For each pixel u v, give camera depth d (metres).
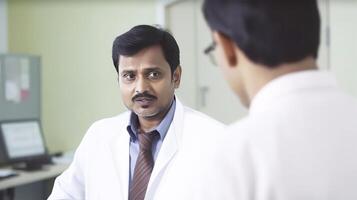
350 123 0.51
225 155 0.50
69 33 3.65
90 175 1.22
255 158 0.49
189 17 3.30
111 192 1.16
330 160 0.48
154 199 1.09
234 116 3.17
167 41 1.09
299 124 0.50
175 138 1.13
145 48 1.07
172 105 1.18
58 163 2.75
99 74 3.50
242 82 0.56
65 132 3.66
